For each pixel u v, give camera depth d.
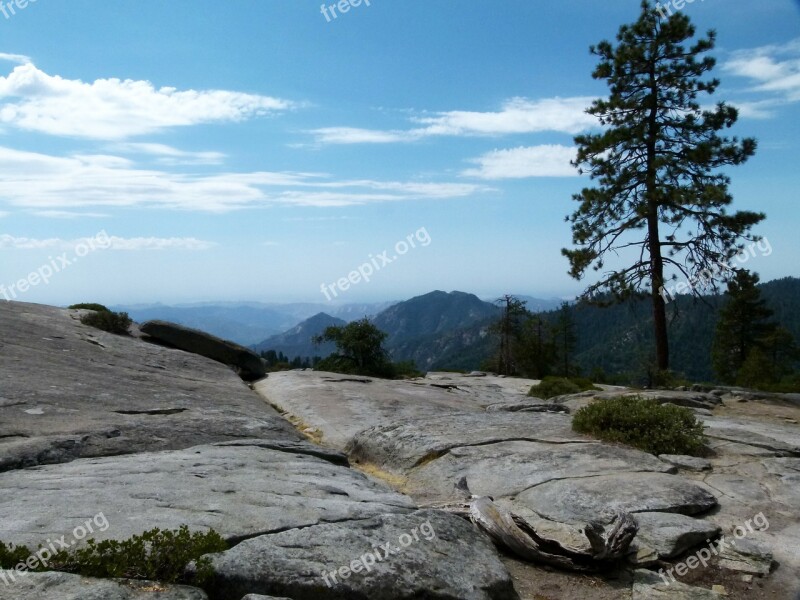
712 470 8.80
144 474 6.56
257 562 4.46
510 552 6.29
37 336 15.34
